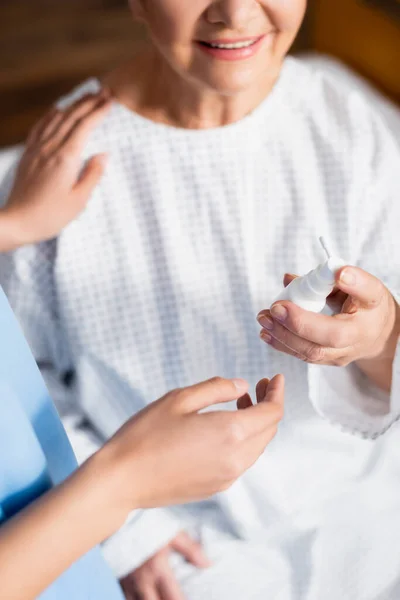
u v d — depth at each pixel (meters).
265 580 1.06
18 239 0.99
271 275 1.03
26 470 0.76
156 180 1.00
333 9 1.80
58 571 0.71
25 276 1.04
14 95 2.60
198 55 0.90
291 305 0.80
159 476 0.73
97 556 0.85
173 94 0.98
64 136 1.00
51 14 2.91
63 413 1.12
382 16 1.62
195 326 1.04
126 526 1.04
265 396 0.79
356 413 0.99
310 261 1.03
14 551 0.70
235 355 1.05
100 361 1.06
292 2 0.87
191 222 1.01
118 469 0.72
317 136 1.03
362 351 0.87
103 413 1.09
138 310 1.04
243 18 0.85
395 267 1.04
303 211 1.02
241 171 1.01
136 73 1.00
